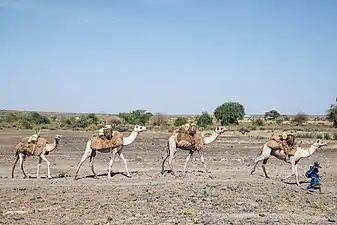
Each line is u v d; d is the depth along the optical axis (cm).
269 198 1864
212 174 2722
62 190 2075
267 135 6944
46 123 9475
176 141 2738
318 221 1507
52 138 5947
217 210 1617
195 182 2323
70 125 8656
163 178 2517
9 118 9406
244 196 1872
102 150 2564
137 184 2277
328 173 3078
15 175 2725
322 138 6312
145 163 3434
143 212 1578
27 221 1464
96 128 8112
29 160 3531
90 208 1653
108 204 1714
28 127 7956
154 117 9875
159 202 1738
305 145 5316
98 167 3162
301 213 1638
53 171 2933
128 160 3647
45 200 1819
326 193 2172
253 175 2695
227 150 4694
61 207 1681
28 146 2575
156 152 4356
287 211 1655
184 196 1852
